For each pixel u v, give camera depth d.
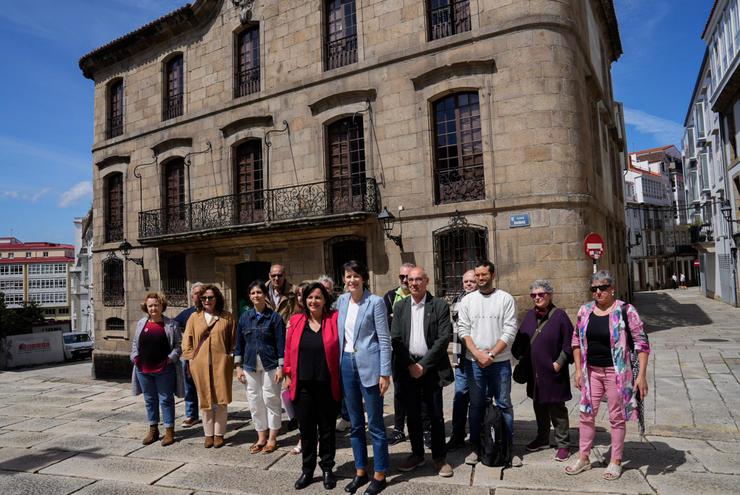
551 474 4.80
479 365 5.13
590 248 10.24
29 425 7.78
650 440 5.65
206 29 15.94
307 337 5.02
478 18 11.35
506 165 10.95
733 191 22.28
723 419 6.39
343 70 12.94
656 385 8.23
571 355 5.12
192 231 14.23
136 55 17.69
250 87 15.04
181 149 16.14
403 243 11.95
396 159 12.16
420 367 4.89
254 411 5.99
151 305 6.49
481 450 5.10
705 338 12.92
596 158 13.56
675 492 4.29
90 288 50.75
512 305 5.11
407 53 12.08
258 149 14.76
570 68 10.97
